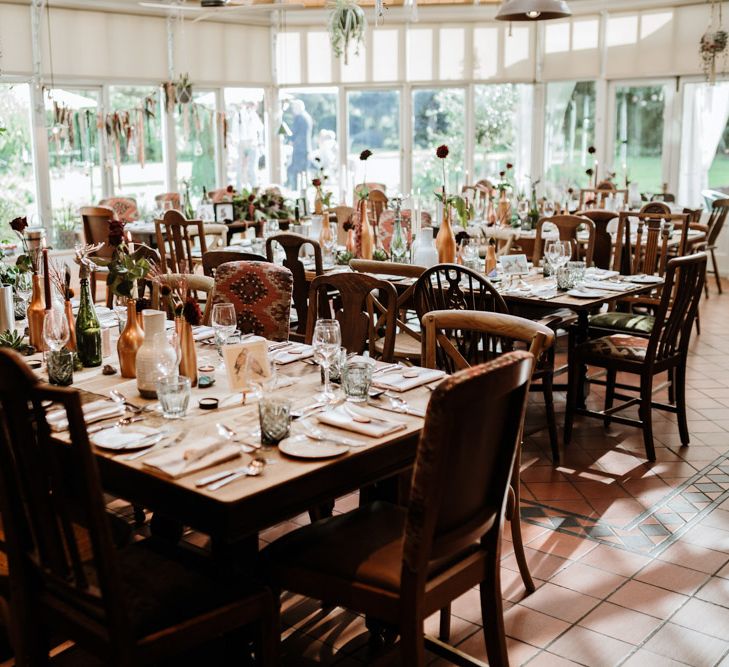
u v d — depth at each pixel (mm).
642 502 3551
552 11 5465
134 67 9492
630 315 4809
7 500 1864
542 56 10672
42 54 8820
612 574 2945
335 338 2459
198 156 10195
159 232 6492
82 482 1696
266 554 2141
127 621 1775
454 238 5258
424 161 10930
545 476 3846
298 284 4922
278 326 3533
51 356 2586
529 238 6934
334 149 10875
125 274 2645
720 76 9609
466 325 2727
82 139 9250
